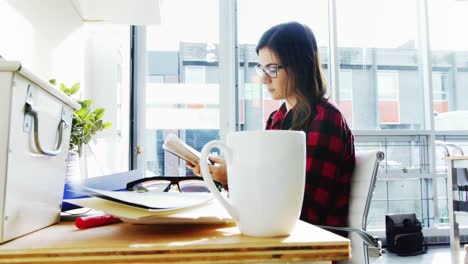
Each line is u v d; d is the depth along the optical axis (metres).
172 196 0.54
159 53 3.01
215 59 3.15
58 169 0.54
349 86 3.61
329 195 0.98
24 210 0.41
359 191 1.00
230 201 0.40
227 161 0.41
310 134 1.02
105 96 1.90
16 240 0.38
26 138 0.42
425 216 3.56
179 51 3.07
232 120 3.15
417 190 3.57
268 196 0.38
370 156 1.00
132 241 0.36
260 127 3.24
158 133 2.98
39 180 0.46
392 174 3.51
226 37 3.16
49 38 1.17
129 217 0.40
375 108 3.65
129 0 1.37
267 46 1.18
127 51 2.51
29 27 1.00
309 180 0.97
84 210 0.67
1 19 0.83
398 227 3.06
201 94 3.10
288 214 0.39
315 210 0.95
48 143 0.50
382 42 3.67
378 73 3.66
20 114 0.41
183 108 3.05
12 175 0.39
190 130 3.06
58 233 0.43
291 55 1.14
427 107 3.70
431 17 3.72
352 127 3.61
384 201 3.51
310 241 0.35
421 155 3.62
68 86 1.38
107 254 0.33
